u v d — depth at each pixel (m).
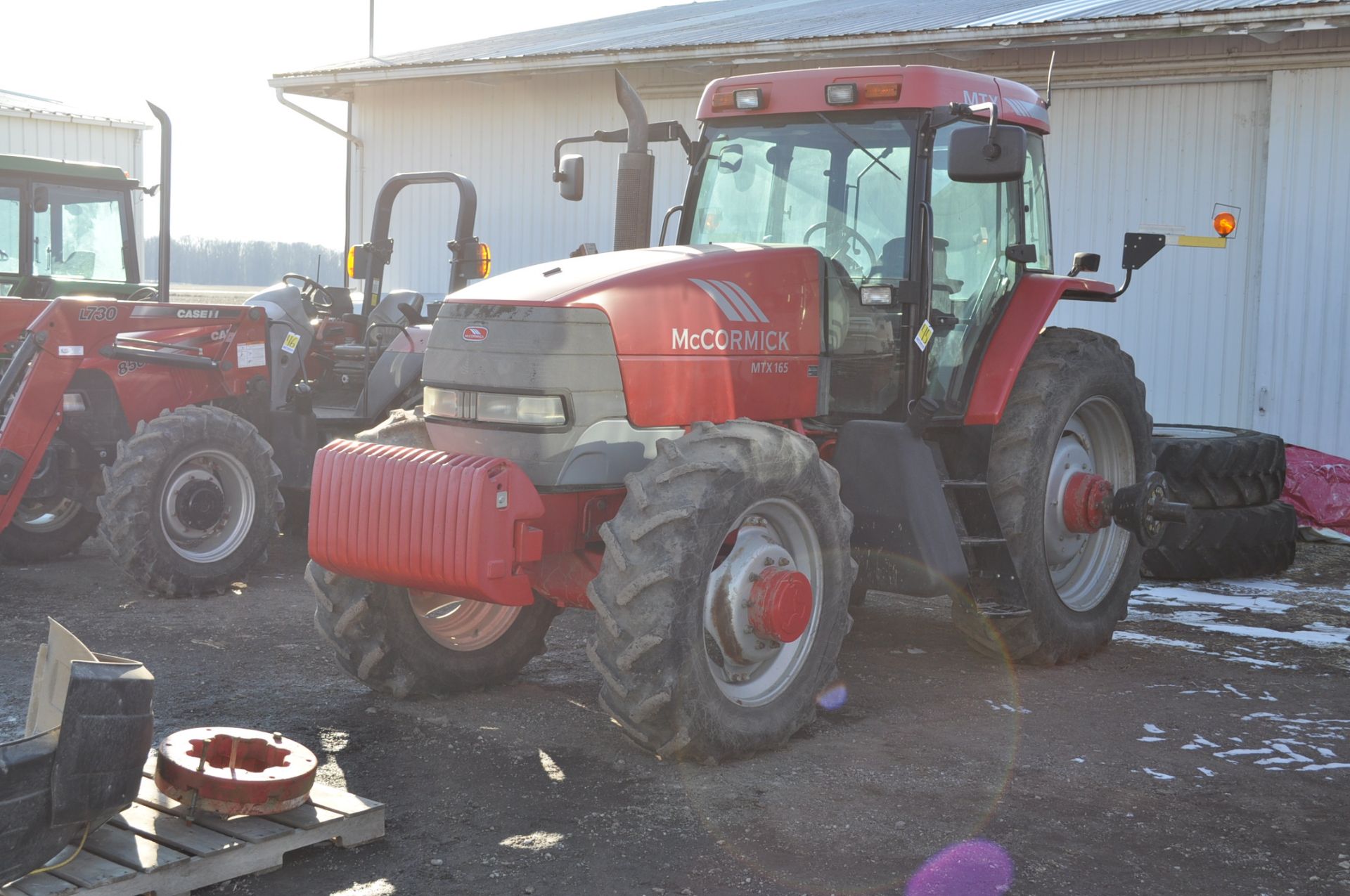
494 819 3.47
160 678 4.79
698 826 3.44
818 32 10.56
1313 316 9.23
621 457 4.01
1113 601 5.45
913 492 4.43
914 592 4.44
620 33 13.65
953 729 4.34
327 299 8.03
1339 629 5.93
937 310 4.73
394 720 4.34
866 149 4.71
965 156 4.22
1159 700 4.72
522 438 3.95
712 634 3.98
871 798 3.67
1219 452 7.07
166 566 6.09
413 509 3.88
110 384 6.63
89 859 2.95
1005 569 4.86
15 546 6.99
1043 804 3.64
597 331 3.95
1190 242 9.72
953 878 3.13
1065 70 10.01
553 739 4.16
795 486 4.04
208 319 6.89
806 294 4.51
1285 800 3.71
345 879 3.10
